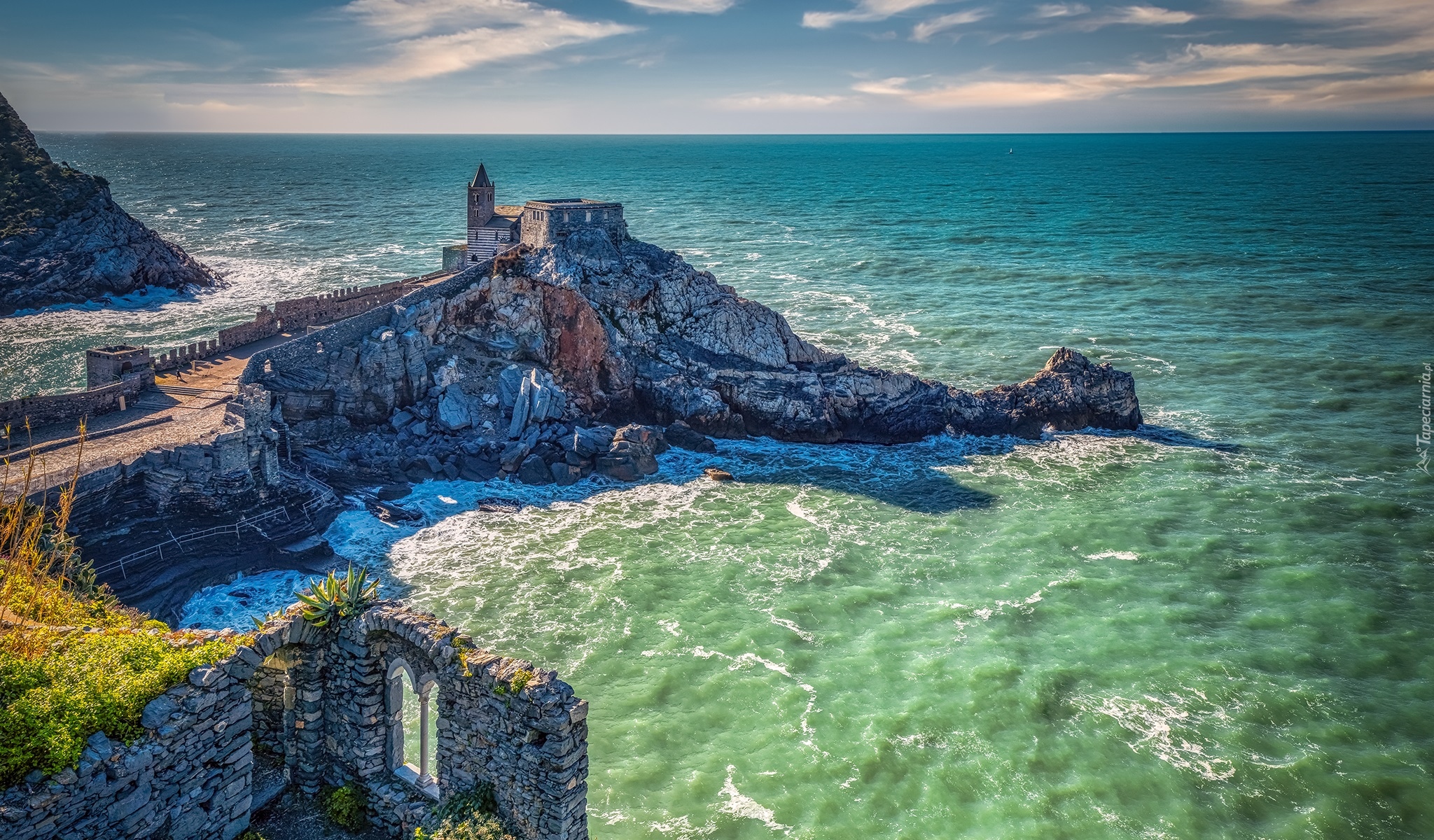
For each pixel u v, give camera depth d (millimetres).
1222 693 44844
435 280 94312
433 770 36438
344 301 85000
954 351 105812
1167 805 37594
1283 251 173625
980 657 47344
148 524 52312
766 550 59031
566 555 57656
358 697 24047
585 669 45719
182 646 22406
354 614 24000
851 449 78062
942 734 41469
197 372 70250
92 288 123688
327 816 24391
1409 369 98312
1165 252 173500
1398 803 37938
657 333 82625
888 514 65188
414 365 73688
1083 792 38188
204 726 21516
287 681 24672
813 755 39969
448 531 60500
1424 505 66625
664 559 57375
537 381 75500
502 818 22469
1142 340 111188
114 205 136250
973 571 56719
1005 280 147875
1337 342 109562
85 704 20125
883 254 172375
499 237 92688
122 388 61875
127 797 20031
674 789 37750
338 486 63938
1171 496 68312
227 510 55094
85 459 51781
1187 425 84375
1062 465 74500
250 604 50312
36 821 18531
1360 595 54219
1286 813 37344
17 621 23484
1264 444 79438
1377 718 43250
